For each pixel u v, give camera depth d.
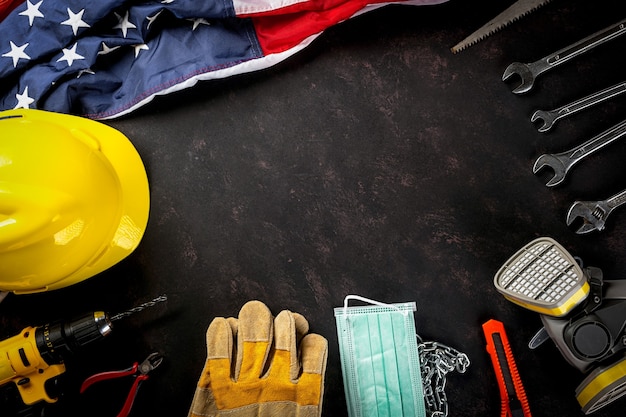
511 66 1.45
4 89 1.43
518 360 1.43
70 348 1.30
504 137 1.46
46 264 1.27
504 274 1.33
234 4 1.34
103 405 1.45
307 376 1.30
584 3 1.47
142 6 1.35
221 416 1.28
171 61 1.41
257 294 1.46
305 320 1.39
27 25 1.36
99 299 1.47
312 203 1.47
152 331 1.46
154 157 1.49
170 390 1.46
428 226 1.46
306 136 1.48
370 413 1.40
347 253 1.46
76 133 1.30
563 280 1.28
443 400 1.42
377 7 1.44
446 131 1.47
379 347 1.40
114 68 1.43
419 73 1.48
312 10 1.39
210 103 1.49
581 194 1.44
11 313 1.48
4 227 1.17
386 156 1.47
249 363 1.29
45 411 1.35
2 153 1.17
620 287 1.29
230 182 1.48
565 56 1.43
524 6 1.46
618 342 1.27
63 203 1.21
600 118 1.45
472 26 1.48
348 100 1.48
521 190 1.45
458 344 1.44
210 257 1.47
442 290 1.45
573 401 1.42
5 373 1.28
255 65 1.42
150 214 1.48
